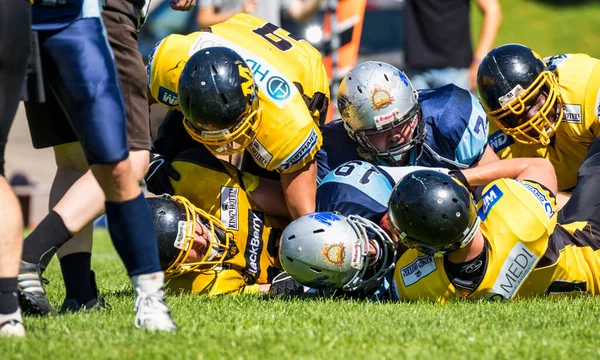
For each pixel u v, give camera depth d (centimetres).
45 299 1316
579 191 1622
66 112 1168
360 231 1512
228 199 1698
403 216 1397
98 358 986
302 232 1494
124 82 1402
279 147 1600
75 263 1417
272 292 1652
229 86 1512
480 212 1489
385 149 1695
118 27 1393
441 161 1745
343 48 3425
